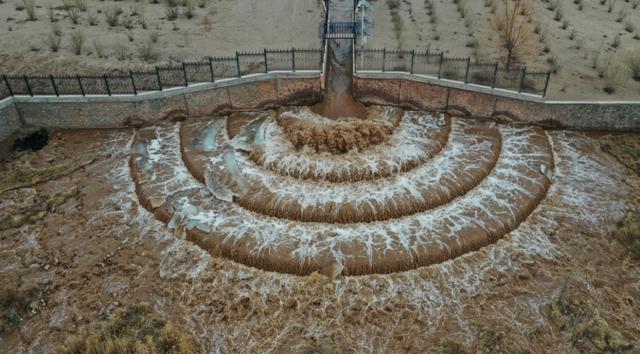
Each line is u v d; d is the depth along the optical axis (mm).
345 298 18547
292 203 21812
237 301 18453
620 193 23453
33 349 17000
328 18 33844
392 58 29609
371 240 20453
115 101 26984
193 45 31641
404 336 17234
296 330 17484
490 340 16906
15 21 34281
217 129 27234
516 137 26672
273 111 28547
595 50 31672
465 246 20250
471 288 18906
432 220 21469
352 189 22781
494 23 34469
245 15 36094
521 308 18156
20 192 23672
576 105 26562
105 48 31156
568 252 20422
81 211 22594
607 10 37625
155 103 27328
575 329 17312
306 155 24328
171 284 19156
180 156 25578
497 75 27969
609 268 19734
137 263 20016
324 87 28016
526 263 19922
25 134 27344
